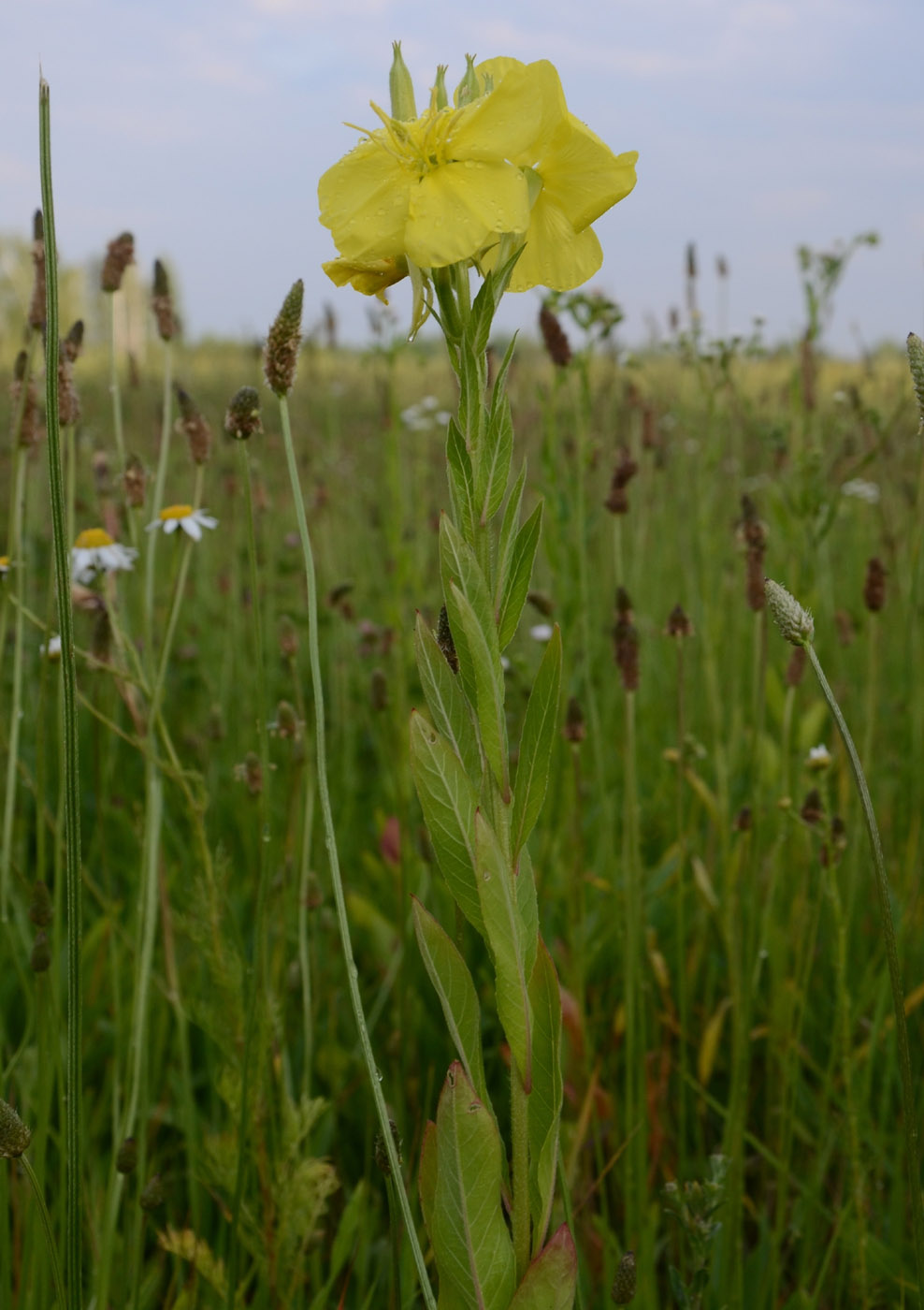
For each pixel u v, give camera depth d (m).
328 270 0.34
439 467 1.45
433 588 1.16
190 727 0.92
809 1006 0.65
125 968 0.62
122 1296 0.47
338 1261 0.45
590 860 0.78
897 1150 0.51
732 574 0.95
